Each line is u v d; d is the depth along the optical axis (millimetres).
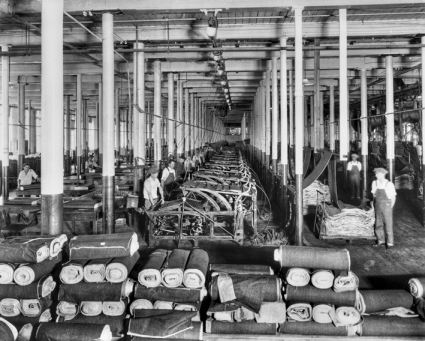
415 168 13352
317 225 7906
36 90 19281
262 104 16953
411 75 14383
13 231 7172
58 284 4320
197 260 4188
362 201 11242
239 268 4406
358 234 7098
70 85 18578
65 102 23828
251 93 22266
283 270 4164
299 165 6520
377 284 5176
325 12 8586
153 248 6887
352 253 6555
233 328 3861
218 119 40906
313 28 9367
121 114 32688
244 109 32219
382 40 10391
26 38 9398
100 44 10195
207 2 6910
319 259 3943
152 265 4004
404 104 20062
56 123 5141
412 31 9141
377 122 22672
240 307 3859
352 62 12945
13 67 14203
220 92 20453
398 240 7395
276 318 3826
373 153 19797
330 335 3854
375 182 7008
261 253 6531
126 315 4047
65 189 10727
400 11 8516
